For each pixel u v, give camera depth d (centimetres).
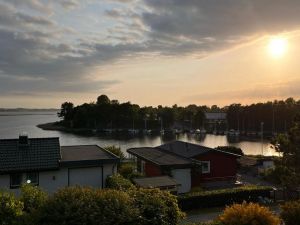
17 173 2248
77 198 1207
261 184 3341
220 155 3294
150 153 3706
